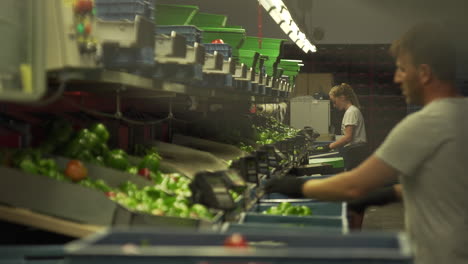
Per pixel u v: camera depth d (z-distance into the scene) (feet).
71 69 8.14
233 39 20.57
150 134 19.10
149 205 10.19
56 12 7.86
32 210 8.61
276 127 34.47
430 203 8.38
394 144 8.46
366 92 54.90
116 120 15.69
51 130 11.83
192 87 15.26
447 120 8.27
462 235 8.23
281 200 14.19
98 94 15.24
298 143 28.14
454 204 8.27
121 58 9.55
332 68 54.90
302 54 54.85
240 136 26.00
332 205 13.93
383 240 5.24
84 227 8.66
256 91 22.63
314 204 13.99
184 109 22.81
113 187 11.30
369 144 55.36
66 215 8.71
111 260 4.75
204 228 9.18
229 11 49.03
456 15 49.88
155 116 19.62
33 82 7.34
